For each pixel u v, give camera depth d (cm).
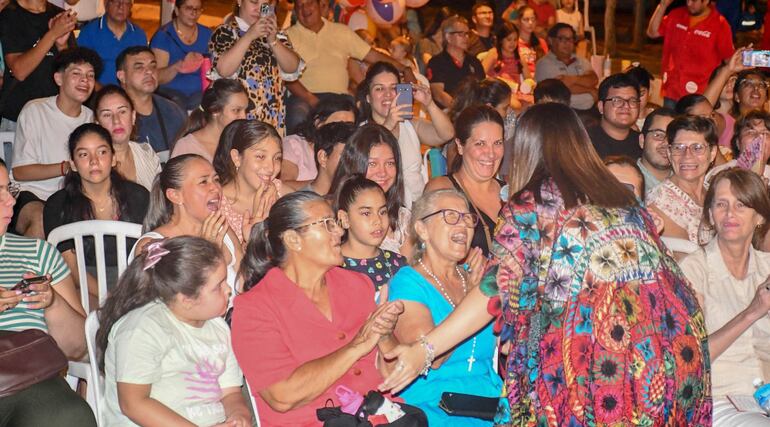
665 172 583
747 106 768
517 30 1064
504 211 324
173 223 457
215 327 361
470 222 376
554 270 312
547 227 315
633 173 448
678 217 534
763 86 767
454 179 508
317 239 355
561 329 309
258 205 484
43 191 626
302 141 637
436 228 373
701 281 422
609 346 307
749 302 422
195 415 349
